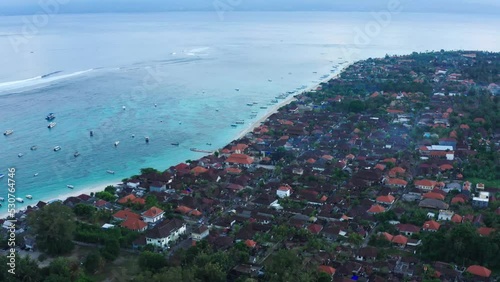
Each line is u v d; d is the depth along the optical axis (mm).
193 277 157750
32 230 194875
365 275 170625
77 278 164375
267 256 186875
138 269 176750
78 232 199000
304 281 157000
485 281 164875
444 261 179750
